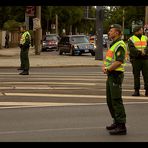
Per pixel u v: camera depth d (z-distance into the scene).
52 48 89.25
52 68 43.66
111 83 15.52
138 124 17.30
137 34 24.25
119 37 15.72
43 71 39.62
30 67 43.53
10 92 25.50
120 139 14.79
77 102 22.31
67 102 22.27
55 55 67.50
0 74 35.78
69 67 45.06
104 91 26.55
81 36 68.38
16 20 107.00
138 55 24.27
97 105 21.48
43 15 112.69
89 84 29.89
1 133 15.48
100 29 54.12
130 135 15.40
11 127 16.45
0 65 42.94
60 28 136.12
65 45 68.31
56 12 118.44
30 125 16.81
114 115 15.74
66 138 14.80
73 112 19.58
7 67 42.38
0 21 80.00
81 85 29.28
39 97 23.77
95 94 25.20
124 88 28.38
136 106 21.41
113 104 15.55
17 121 17.56
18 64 44.38
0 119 17.92
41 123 17.20
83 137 14.98
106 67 15.64
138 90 24.84
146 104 22.03
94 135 15.30
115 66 15.38
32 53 73.38
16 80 31.59
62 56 63.72
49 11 112.44
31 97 23.72
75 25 152.50
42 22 117.00
